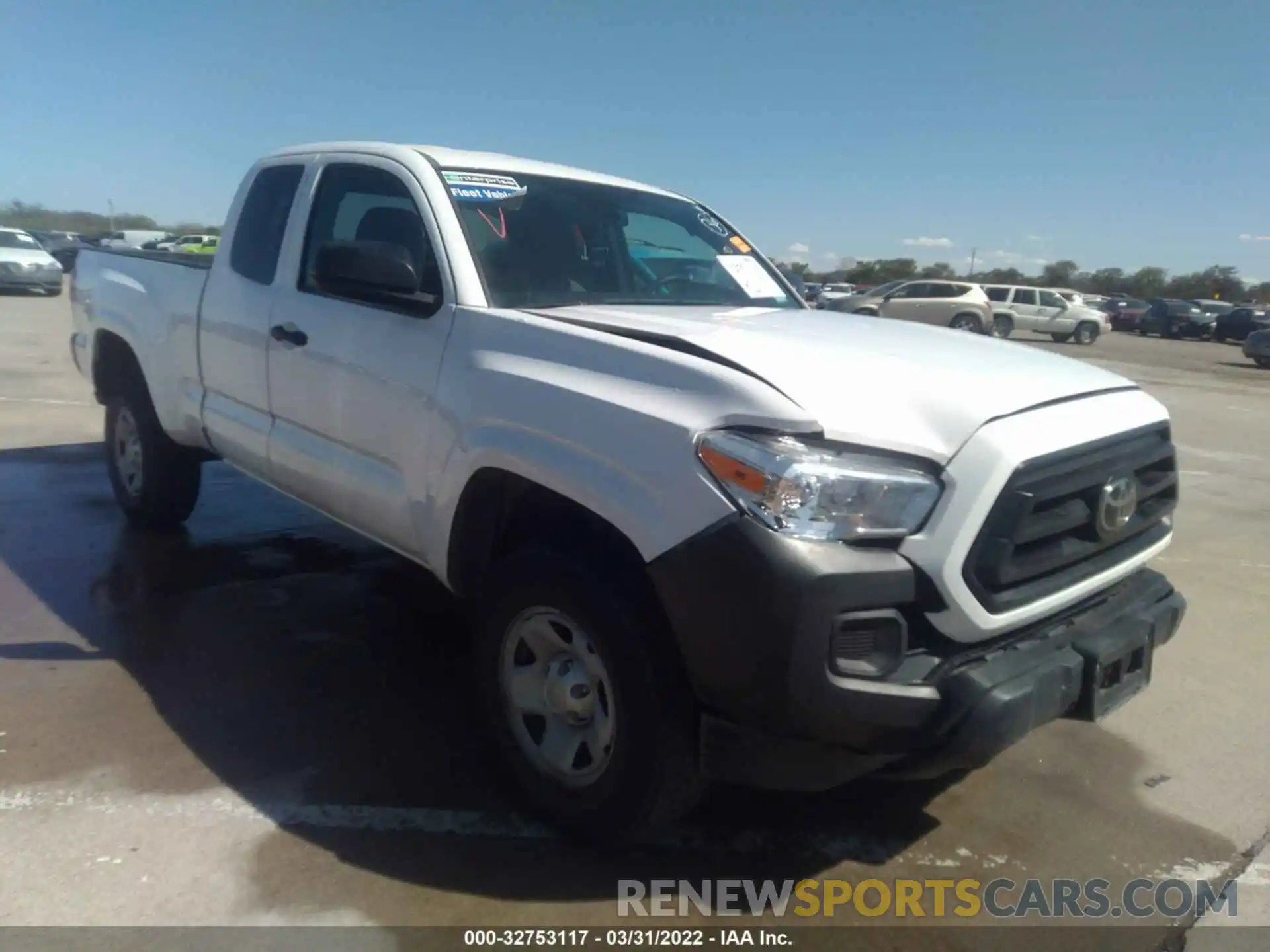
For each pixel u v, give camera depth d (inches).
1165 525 137.0
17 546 220.4
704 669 102.2
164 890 109.7
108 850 115.8
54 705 148.7
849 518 99.6
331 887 111.7
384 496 145.5
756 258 190.9
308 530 240.8
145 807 124.6
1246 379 877.2
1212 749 154.9
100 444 325.7
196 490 230.7
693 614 101.5
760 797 136.1
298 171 175.9
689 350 115.4
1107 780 144.7
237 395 182.4
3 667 160.2
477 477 128.0
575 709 119.2
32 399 405.7
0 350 558.3
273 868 114.3
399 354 141.1
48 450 315.6
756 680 98.6
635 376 112.7
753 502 99.0
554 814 122.4
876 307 1268.5
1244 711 168.2
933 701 101.8
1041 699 106.1
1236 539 282.5
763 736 103.3
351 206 161.2
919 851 126.0
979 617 104.2
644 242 170.7
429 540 137.8
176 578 204.4
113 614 184.4
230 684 158.7
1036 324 1332.4
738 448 100.4
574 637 117.6
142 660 165.3
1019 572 107.1
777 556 97.0
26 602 188.4
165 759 135.6
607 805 115.0
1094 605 123.3
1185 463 409.7
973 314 1221.1
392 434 142.6
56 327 699.4
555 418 116.0
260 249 179.8
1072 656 112.0
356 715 150.6
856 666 100.2
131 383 224.1
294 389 163.8
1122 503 118.3
